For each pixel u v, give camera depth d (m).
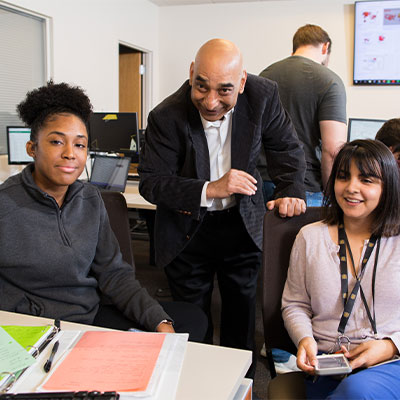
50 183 1.18
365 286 1.15
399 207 1.15
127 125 3.30
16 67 4.13
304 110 2.14
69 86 1.19
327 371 0.95
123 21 5.45
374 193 1.14
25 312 1.16
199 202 1.44
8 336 0.89
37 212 1.15
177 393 0.73
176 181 1.50
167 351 0.86
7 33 4.00
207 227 1.65
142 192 1.59
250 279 1.75
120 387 0.72
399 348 1.04
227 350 0.89
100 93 5.16
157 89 6.46
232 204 1.61
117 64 5.45
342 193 1.18
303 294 1.25
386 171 1.14
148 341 0.90
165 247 1.63
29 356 0.81
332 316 1.18
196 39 6.12
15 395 0.69
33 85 4.34
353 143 1.20
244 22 5.82
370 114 5.38
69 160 1.13
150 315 1.15
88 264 1.23
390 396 0.95
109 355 0.84
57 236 1.17
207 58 1.26
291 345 1.29
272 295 1.29
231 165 1.55
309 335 1.14
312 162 2.19
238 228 1.65
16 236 1.13
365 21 5.15
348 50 5.37
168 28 6.25
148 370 0.78
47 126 1.12
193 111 1.49
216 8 5.93
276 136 1.62
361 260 1.17
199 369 0.81
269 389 1.08
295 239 1.28
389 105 5.29
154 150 1.57
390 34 5.09
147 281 3.32
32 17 4.23
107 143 3.41
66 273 1.17
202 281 1.78
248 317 1.80
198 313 1.40
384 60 5.18
